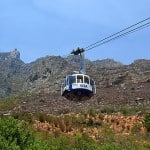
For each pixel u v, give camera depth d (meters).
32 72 178.12
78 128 63.00
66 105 91.88
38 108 90.81
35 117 65.69
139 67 125.44
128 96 95.94
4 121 32.50
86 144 43.12
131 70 123.12
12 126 32.44
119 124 65.94
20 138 32.22
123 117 69.69
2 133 31.80
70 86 43.72
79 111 81.06
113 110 76.50
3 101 102.06
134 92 99.69
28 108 92.25
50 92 114.50
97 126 65.19
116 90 104.62
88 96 44.53
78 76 43.84
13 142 30.53
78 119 67.19
